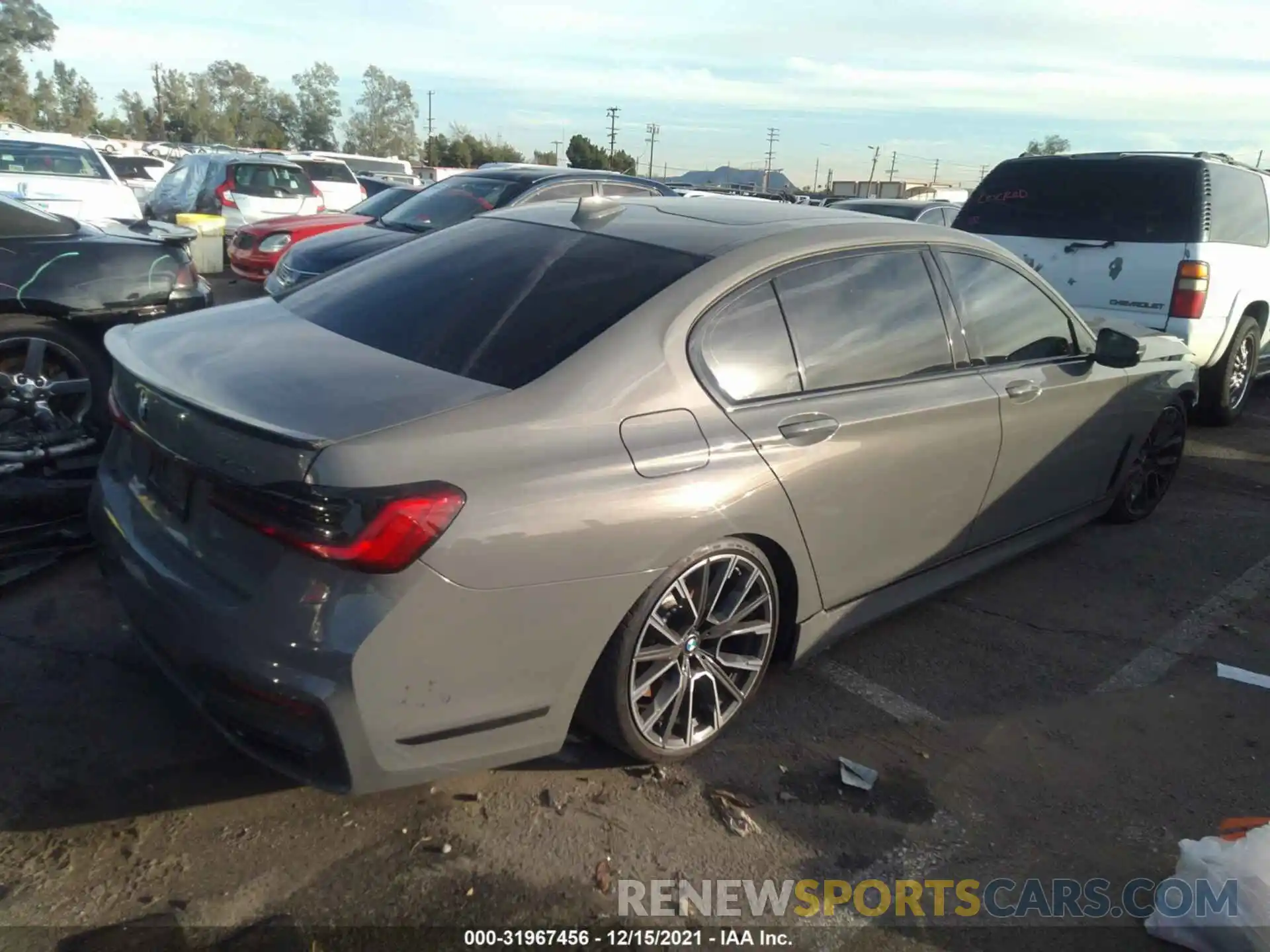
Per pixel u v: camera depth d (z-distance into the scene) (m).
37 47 71.38
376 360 2.85
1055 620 4.35
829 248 3.45
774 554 3.23
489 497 2.44
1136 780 3.26
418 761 2.50
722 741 3.30
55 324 4.80
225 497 2.47
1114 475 5.06
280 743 2.41
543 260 3.29
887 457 3.45
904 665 3.89
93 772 2.93
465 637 2.45
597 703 2.90
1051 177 7.41
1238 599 4.66
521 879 2.64
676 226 3.46
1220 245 6.86
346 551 2.29
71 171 12.46
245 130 96.12
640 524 2.70
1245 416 8.43
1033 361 4.25
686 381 2.93
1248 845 2.64
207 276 12.73
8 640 3.57
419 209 9.27
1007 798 3.12
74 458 4.90
